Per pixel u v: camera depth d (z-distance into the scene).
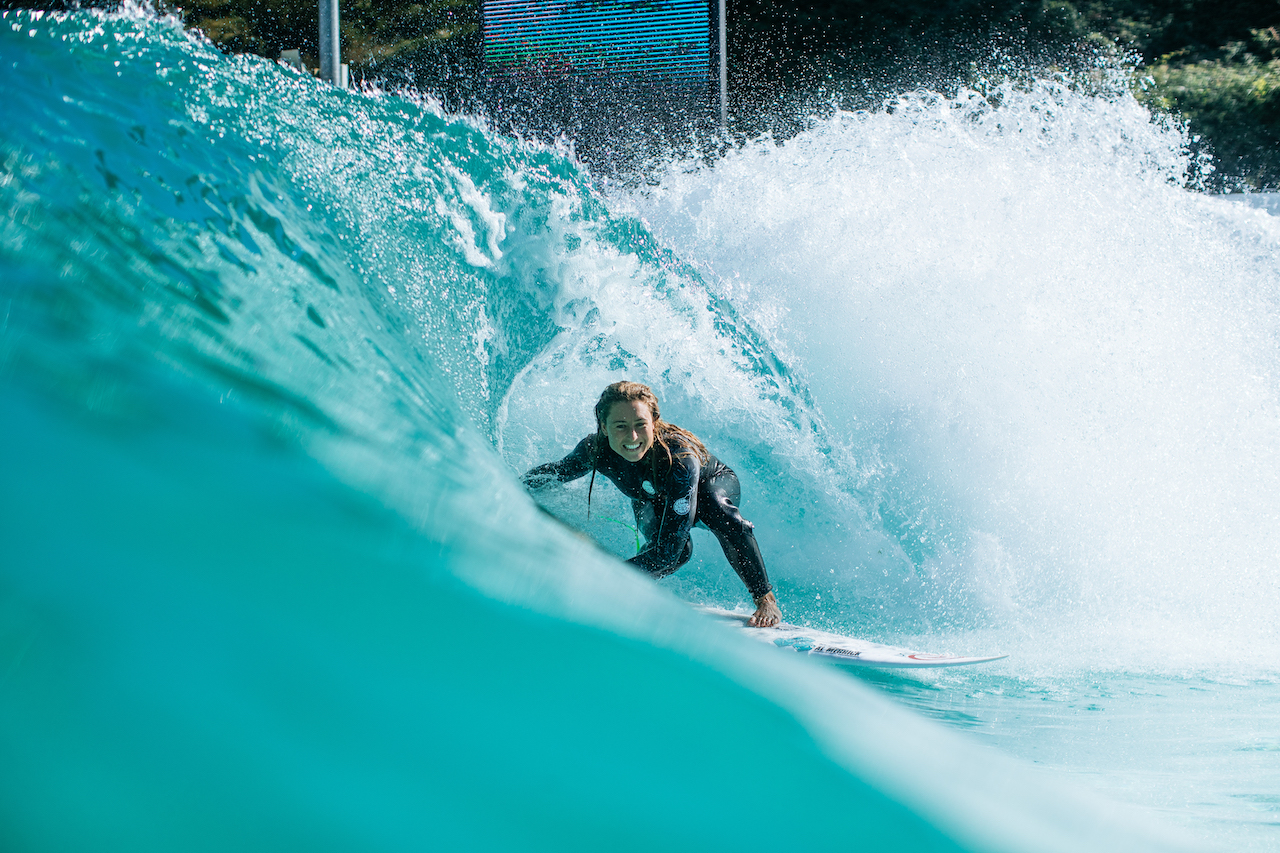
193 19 33.41
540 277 8.05
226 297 3.28
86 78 5.28
